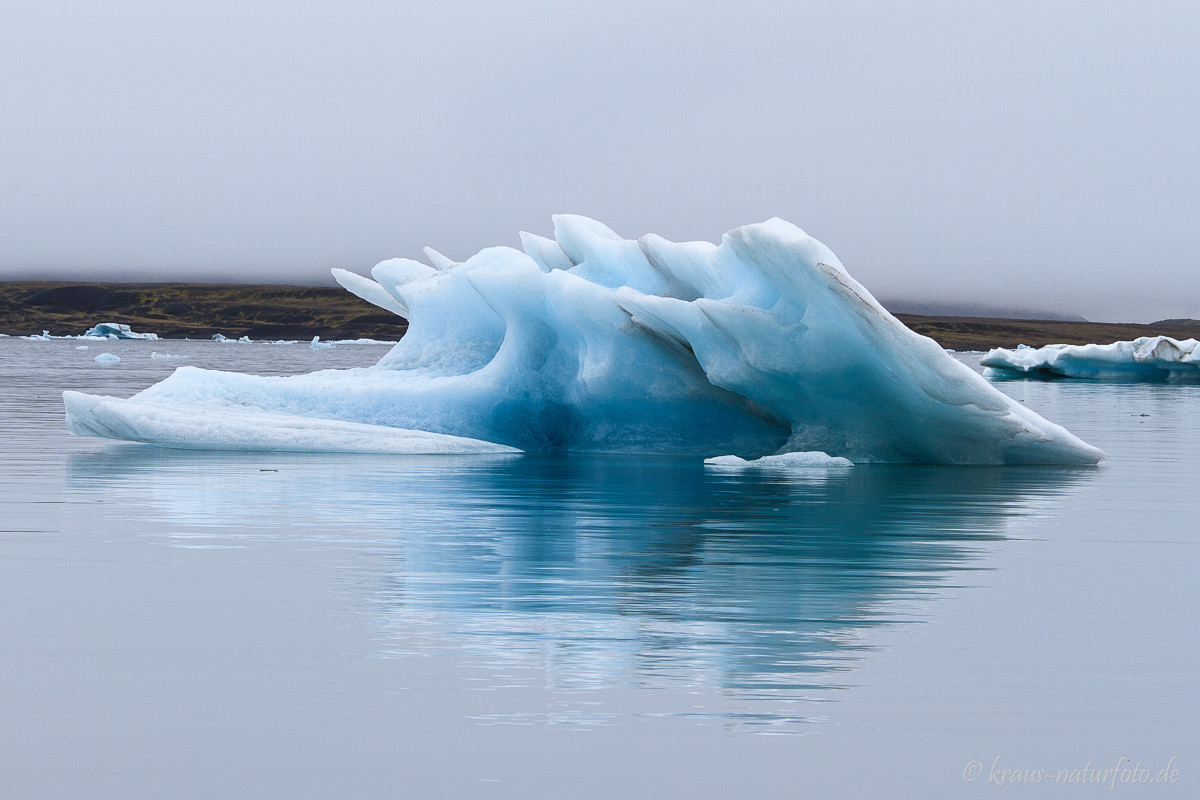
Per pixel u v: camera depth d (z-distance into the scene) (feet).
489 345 83.61
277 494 53.26
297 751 19.90
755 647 26.30
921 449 69.00
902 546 40.24
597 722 21.31
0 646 26.07
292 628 27.73
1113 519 47.26
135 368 230.27
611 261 77.82
